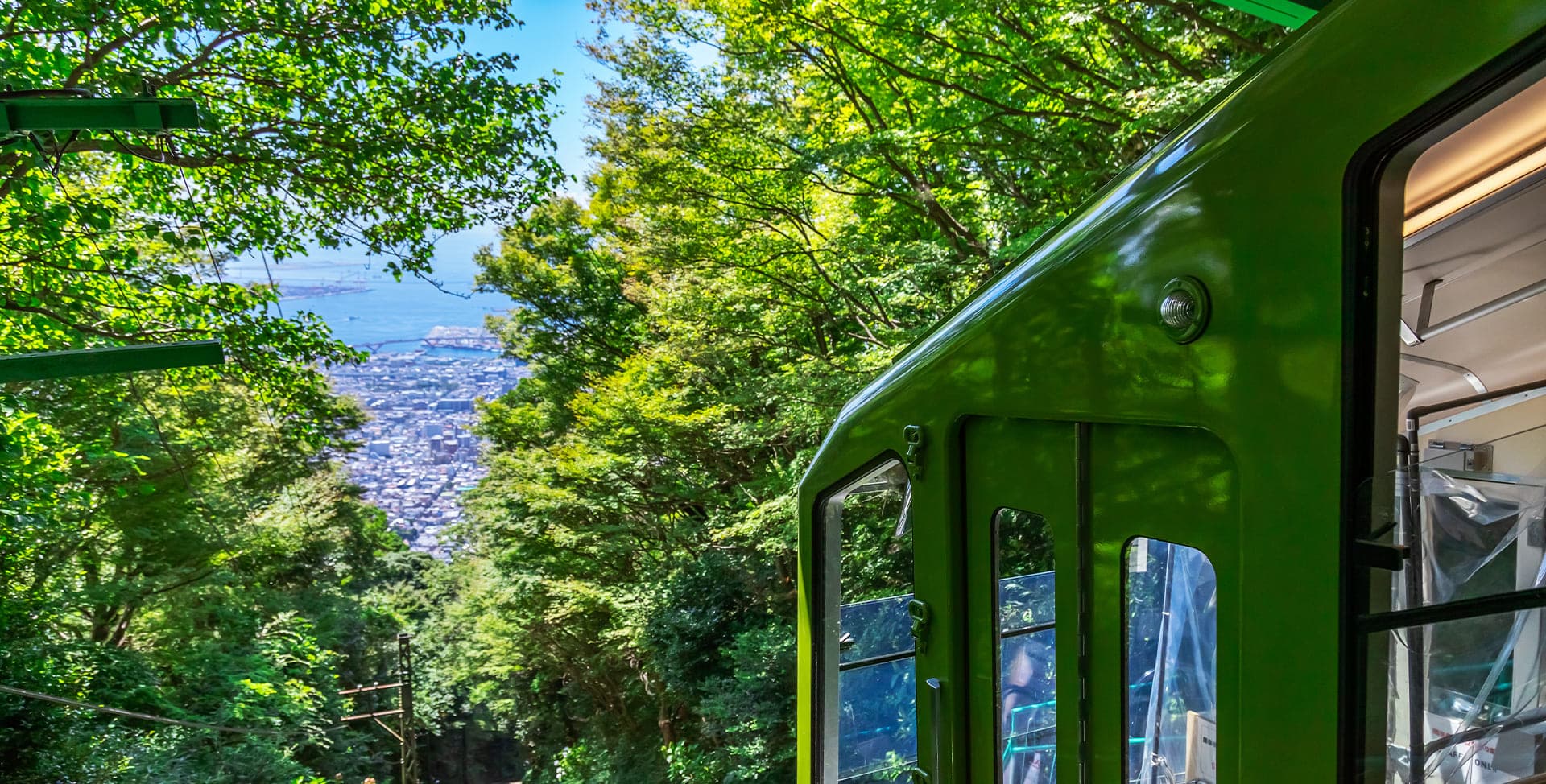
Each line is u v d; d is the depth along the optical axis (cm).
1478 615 153
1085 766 214
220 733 1630
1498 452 237
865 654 346
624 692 2181
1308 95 158
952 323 271
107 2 807
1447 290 242
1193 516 183
